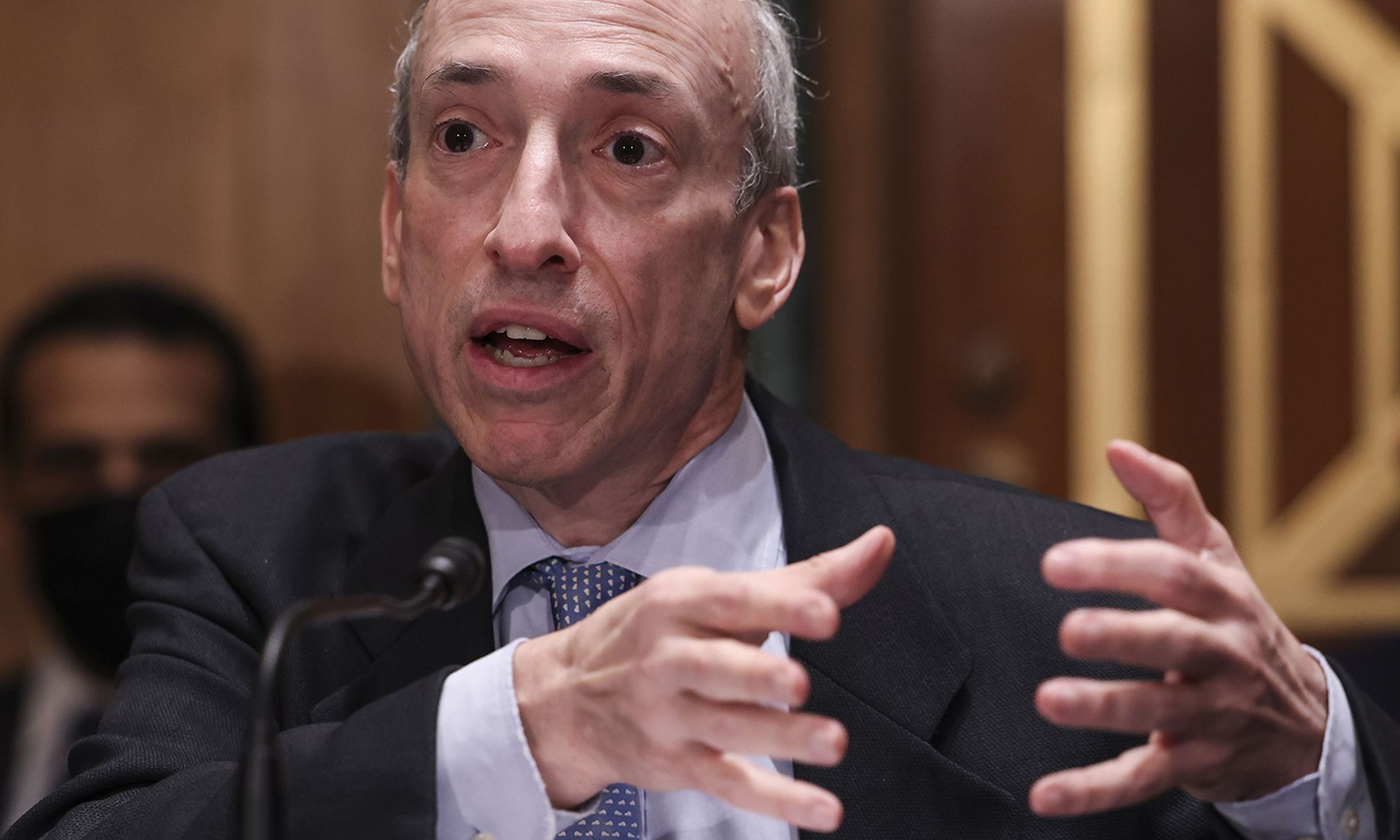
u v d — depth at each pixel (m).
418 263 2.25
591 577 2.33
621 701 1.67
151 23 4.16
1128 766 1.72
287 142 4.16
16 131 4.18
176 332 3.91
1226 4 4.66
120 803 2.04
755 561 2.39
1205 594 1.73
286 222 4.17
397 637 2.31
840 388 4.66
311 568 2.45
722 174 2.26
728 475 2.41
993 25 4.66
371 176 4.20
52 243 4.18
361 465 2.66
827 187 4.66
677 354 2.24
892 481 2.54
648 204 2.18
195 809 1.93
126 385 3.84
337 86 4.18
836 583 1.68
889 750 2.17
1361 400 4.67
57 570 3.81
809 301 4.71
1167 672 1.79
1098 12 4.64
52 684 3.89
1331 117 4.67
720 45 2.24
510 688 1.81
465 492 2.44
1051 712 1.67
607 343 2.15
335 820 1.80
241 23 4.14
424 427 4.26
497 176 2.18
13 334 4.13
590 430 2.17
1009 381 4.68
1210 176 4.66
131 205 4.18
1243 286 4.66
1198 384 4.67
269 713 1.55
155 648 2.35
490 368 2.16
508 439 2.15
